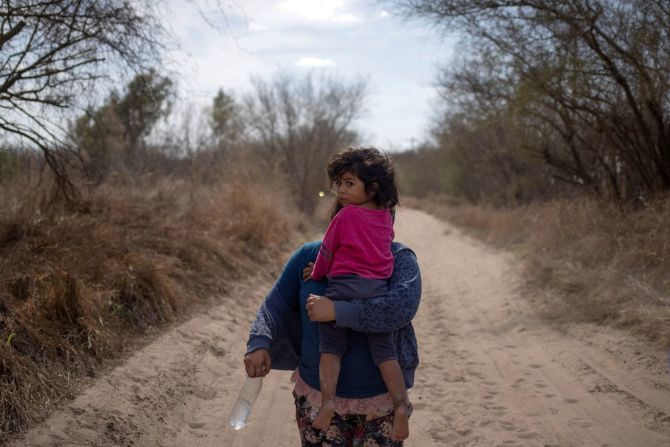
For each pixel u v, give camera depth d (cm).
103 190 898
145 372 509
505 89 1203
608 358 587
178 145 1399
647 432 431
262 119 2219
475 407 509
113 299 609
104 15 615
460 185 2875
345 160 260
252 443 437
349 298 244
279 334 266
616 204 1096
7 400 385
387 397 251
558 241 1066
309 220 1912
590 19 918
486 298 945
